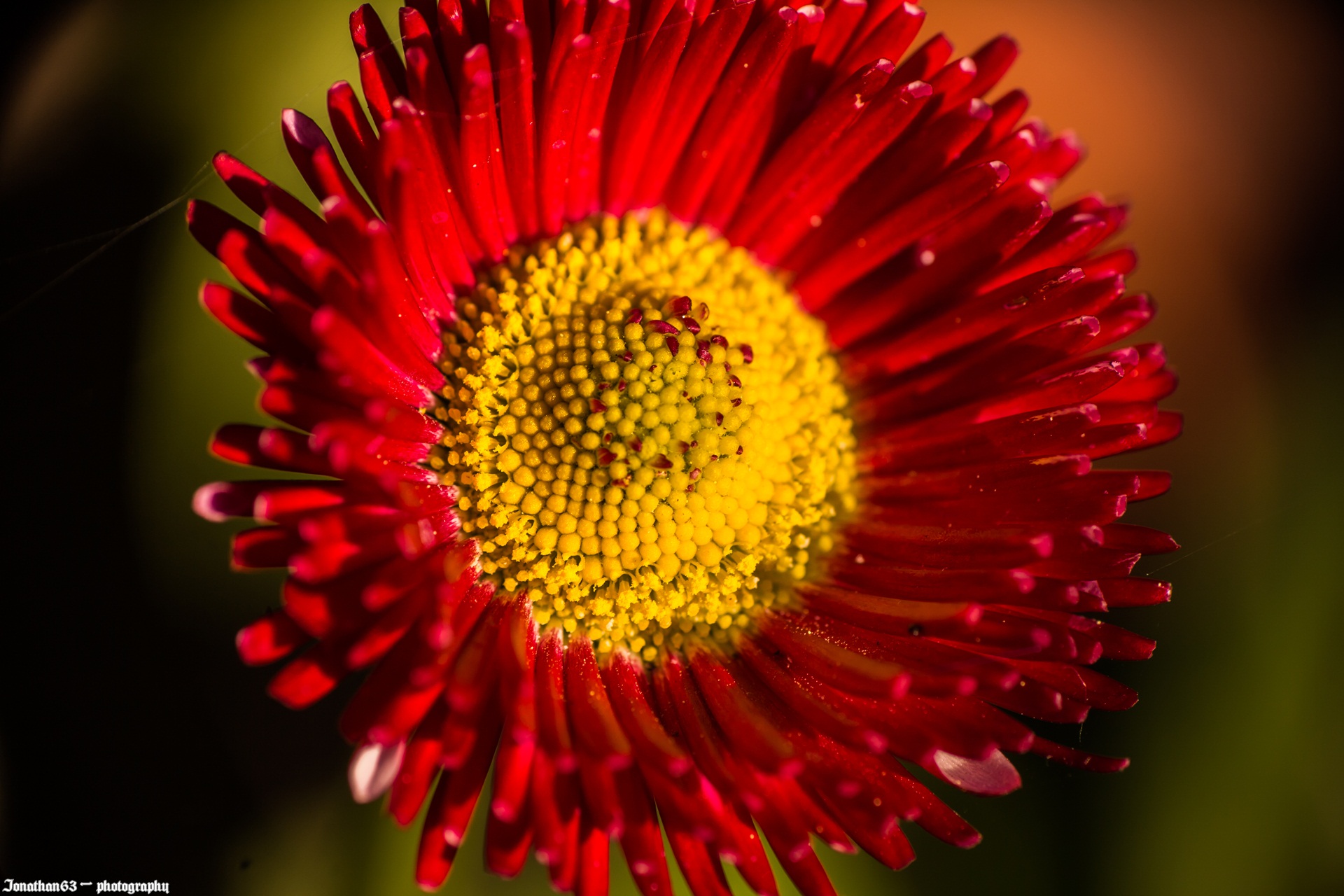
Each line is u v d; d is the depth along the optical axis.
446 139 0.11
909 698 0.11
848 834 0.11
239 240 0.11
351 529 0.11
